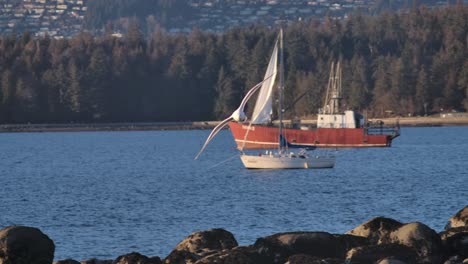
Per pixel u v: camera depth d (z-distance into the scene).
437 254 108.81
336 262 104.62
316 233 111.75
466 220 124.38
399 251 107.69
